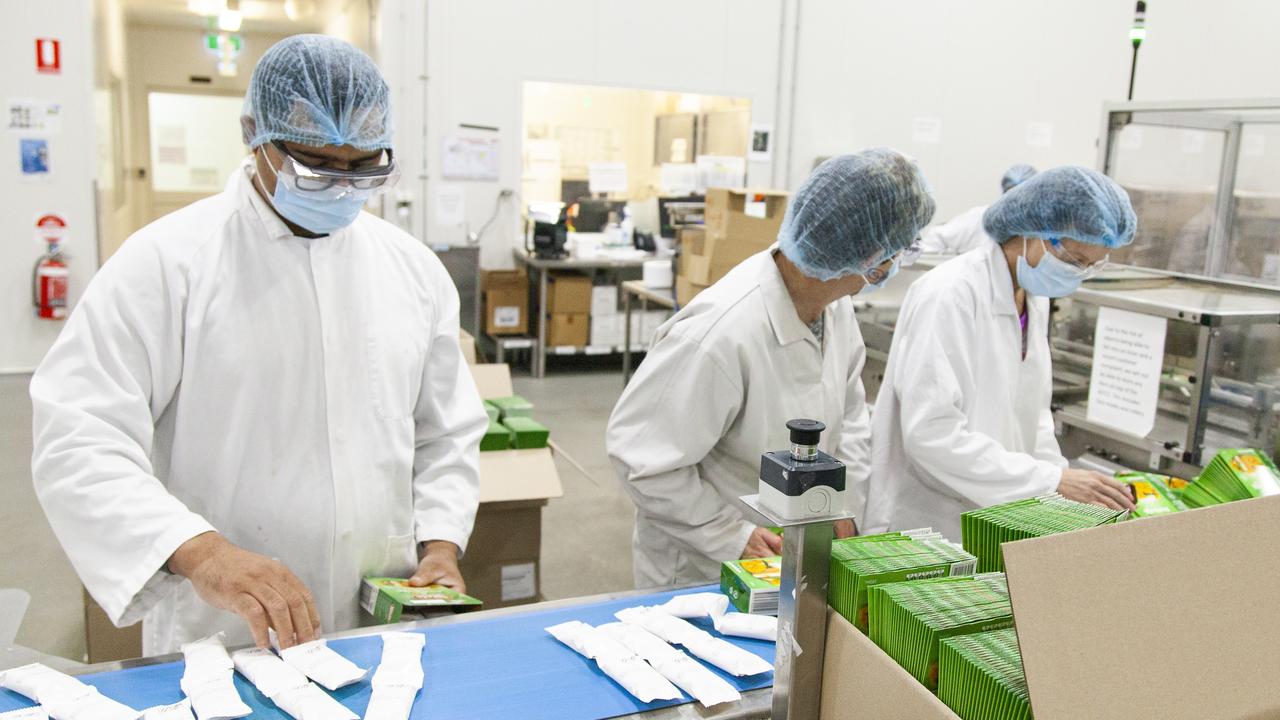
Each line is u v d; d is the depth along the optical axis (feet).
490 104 19.25
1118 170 8.70
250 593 3.57
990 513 3.73
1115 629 2.69
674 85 20.43
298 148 4.00
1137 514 4.95
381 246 4.78
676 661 3.52
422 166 18.99
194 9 27.09
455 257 18.54
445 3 18.57
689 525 5.06
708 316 4.97
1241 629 2.86
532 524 7.94
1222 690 2.76
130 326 4.03
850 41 21.52
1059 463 6.57
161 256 4.14
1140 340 6.66
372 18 19.42
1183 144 8.51
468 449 4.98
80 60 16.01
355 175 3.96
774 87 21.20
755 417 5.05
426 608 4.21
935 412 5.62
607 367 20.95
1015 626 2.58
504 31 19.06
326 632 4.51
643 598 4.21
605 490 13.20
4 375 16.33
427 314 4.89
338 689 3.34
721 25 20.52
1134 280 7.81
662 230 20.44
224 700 3.15
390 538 4.69
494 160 19.49
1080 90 23.54
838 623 3.25
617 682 3.44
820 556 3.18
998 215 5.99
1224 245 8.35
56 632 8.61
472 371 10.05
